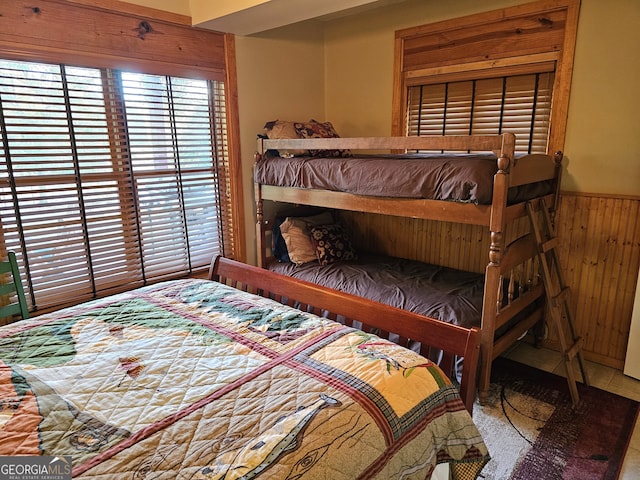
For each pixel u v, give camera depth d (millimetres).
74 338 1556
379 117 3770
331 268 3281
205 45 3088
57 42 2402
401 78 3559
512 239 3076
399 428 1167
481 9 3045
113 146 2736
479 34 3096
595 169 2717
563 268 2912
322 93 4098
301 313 1795
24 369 1341
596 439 2125
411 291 2756
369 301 1781
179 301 1935
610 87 2596
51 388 1233
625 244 2652
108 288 2812
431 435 1276
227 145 3373
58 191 2518
